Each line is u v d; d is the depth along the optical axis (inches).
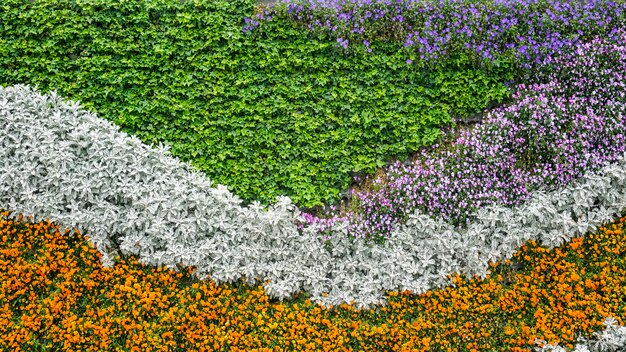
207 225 301.3
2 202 300.7
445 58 352.2
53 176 298.0
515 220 301.7
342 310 288.8
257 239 303.6
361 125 343.3
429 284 295.6
